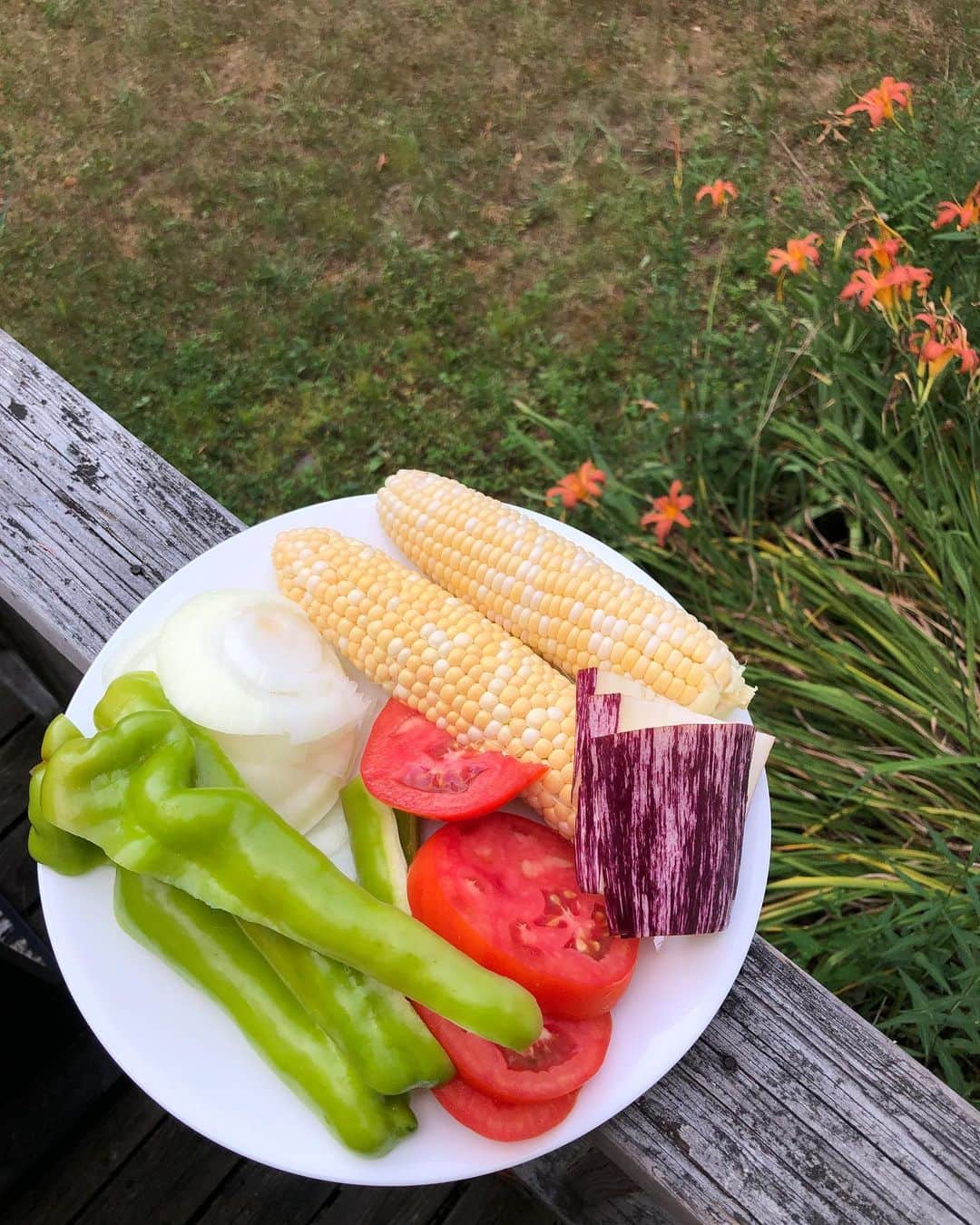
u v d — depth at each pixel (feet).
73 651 1.61
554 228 3.50
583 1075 1.17
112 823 1.21
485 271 3.42
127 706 1.32
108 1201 1.95
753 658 2.35
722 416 2.52
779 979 1.35
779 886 2.02
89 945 1.25
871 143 3.53
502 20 4.04
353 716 1.40
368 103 3.85
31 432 1.75
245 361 3.28
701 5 4.03
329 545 1.52
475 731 1.42
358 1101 1.14
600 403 3.07
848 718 2.27
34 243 3.61
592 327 3.25
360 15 4.11
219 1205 1.95
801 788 2.19
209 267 3.50
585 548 1.57
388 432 3.11
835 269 2.48
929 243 2.76
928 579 2.30
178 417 3.18
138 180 3.75
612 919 1.24
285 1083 1.19
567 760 1.37
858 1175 1.26
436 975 1.13
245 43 4.07
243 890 1.18
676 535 2.51
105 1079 1.98
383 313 3.34
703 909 1.25
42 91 4.00
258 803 1.21
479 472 3.02
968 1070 1.96
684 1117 1.29
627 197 3.53
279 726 1.33
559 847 1.35
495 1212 1.96
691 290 3.25
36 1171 1.96
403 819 1.37
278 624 1.42
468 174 3.65
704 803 1.26
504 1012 1.11
